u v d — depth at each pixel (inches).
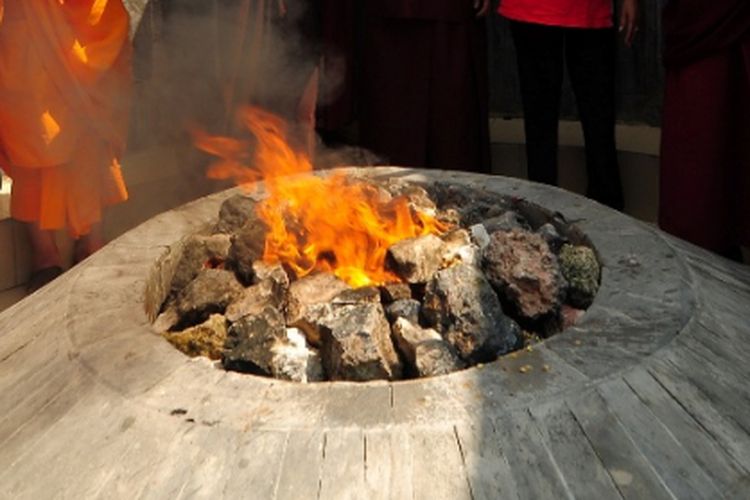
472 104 159.9
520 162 174.6
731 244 132.2
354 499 54.4
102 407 62.7
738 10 122.2
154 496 56.1
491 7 172.2
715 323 71.3
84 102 126.7
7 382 71.1
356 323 72.7
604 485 55.8
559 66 153.3
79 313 75.5
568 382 61.4
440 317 77.2
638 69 160.9
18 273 135.4
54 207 129.0
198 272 90.4
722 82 125.7
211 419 59.6
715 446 59.6
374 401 60.4
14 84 121.0
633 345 66.1
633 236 86.1
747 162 127.6
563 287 80.9
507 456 56.6
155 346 69.0
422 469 55.7
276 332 75.2
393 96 159.6
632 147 161.2
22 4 119.8
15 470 60.9
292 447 57.1
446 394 60.7
